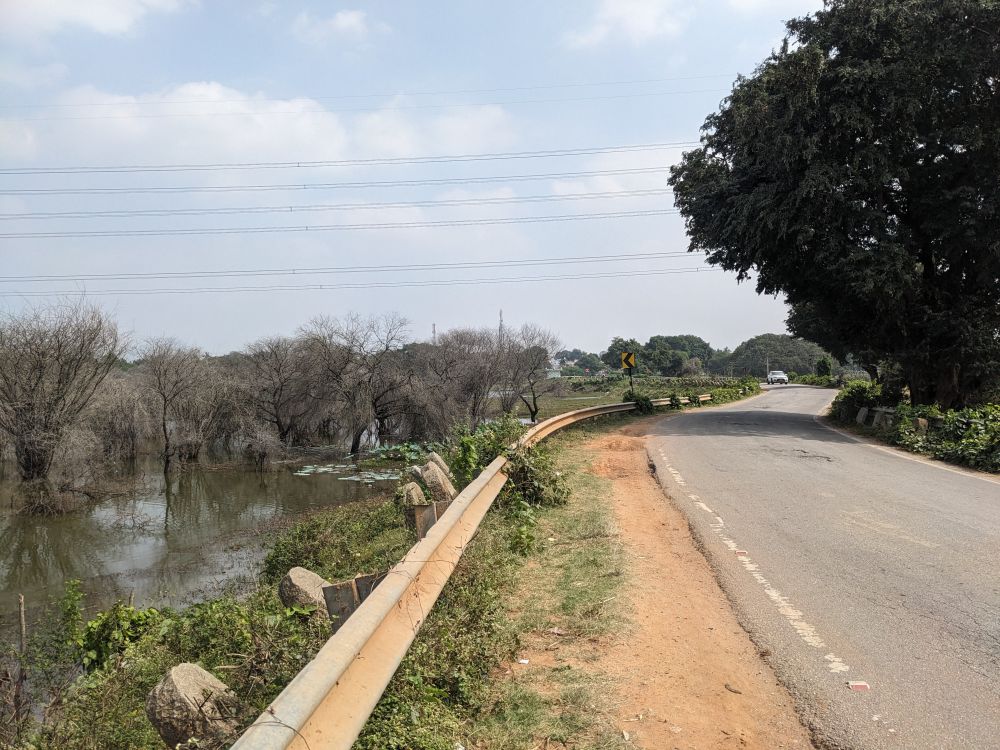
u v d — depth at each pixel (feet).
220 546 52.95
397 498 38.34
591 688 13.98
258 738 7.22
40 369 74.84
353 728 9.16
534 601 19.40
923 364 82.53
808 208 74.54
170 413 102.68
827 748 11.84
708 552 24.67
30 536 61.26
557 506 32.81
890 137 76.69
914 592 19.98
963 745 11.77
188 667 11.71
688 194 99.66
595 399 182.39
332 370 112.47
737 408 128.67
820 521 29.48
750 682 14.48
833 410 99.71
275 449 106.11
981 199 73.56
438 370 122.62
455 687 13.71
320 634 14.42
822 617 18.12
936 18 69.92
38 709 21.33
